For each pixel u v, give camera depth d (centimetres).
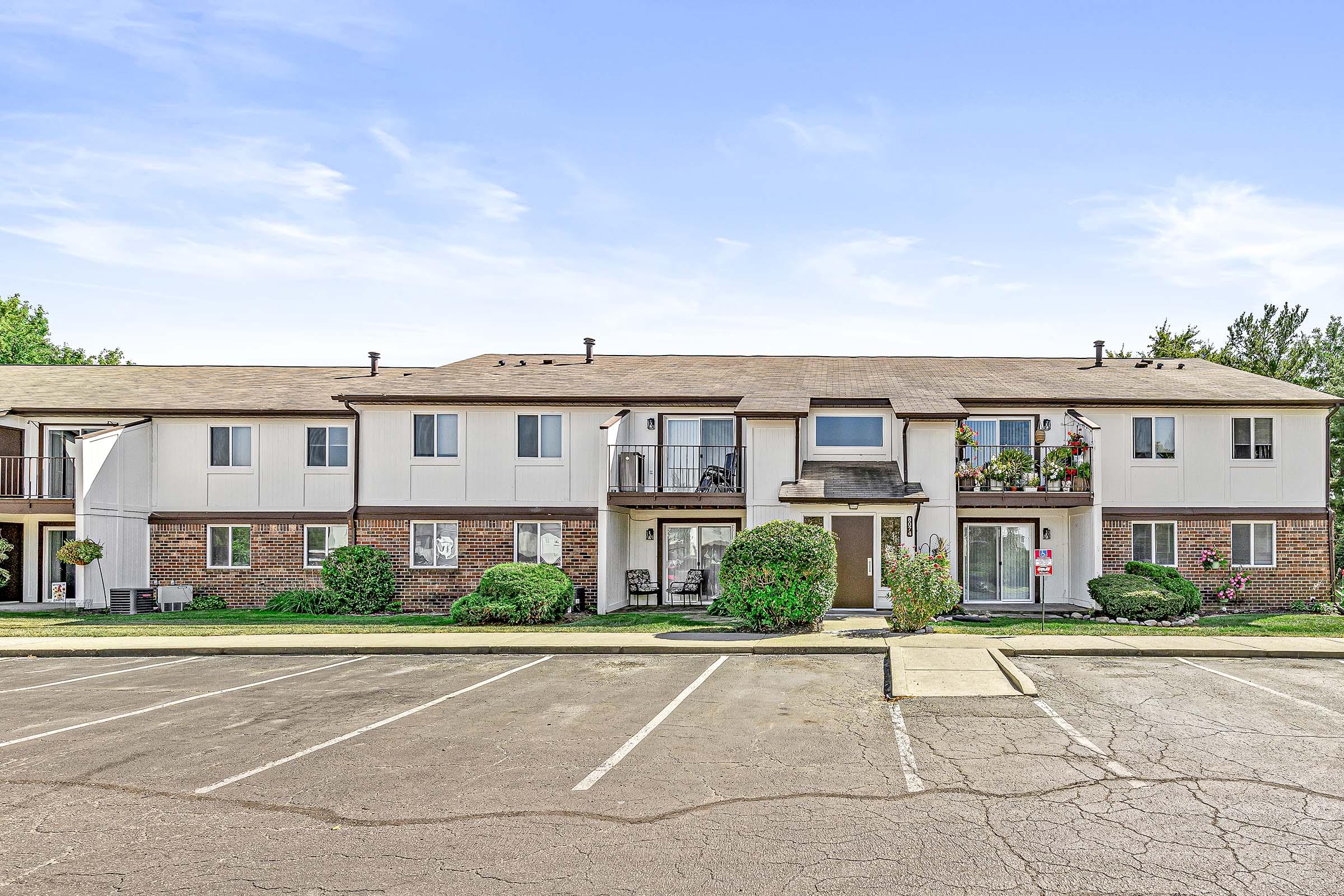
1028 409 2359
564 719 1078
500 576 2048
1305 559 2303
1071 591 2322
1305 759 874
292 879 619
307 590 2448
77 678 1434
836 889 589
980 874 611
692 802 766
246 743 985
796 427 2233
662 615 2181
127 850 677
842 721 1049
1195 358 2873
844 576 2166
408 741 980
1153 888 586
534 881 609
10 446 2534
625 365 2786
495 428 2423
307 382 2802
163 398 2594
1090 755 895
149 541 2509
